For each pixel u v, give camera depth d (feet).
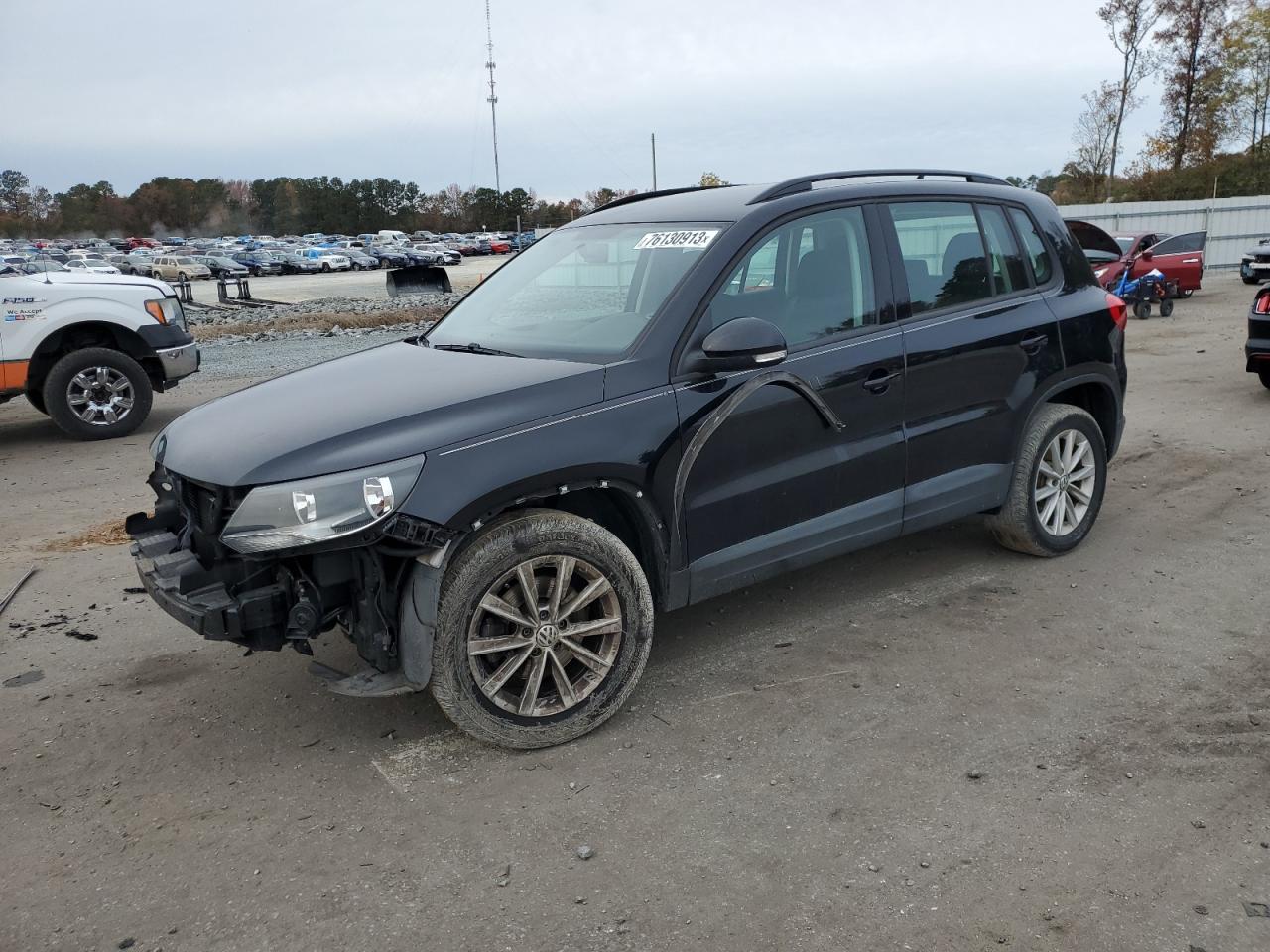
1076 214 108.78
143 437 31.24
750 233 12.67
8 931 8.54
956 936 8.07
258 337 63.31
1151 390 33.24
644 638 11.70
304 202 455.63
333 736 11.75
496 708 10.94
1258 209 102.73
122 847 9.70
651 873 9.03
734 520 12.42
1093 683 12.40
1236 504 19.72
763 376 12.34
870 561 17.02
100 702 12.84
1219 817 9.56
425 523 10.07
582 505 12.15
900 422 13.84
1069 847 9.18
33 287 30.07
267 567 10.59
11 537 20.31
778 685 12.61
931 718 11.66
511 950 8.11
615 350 11.99
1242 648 13.26
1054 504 16.46
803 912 8.42
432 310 80.02
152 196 482.69
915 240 14.37
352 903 8.76
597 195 238.48
